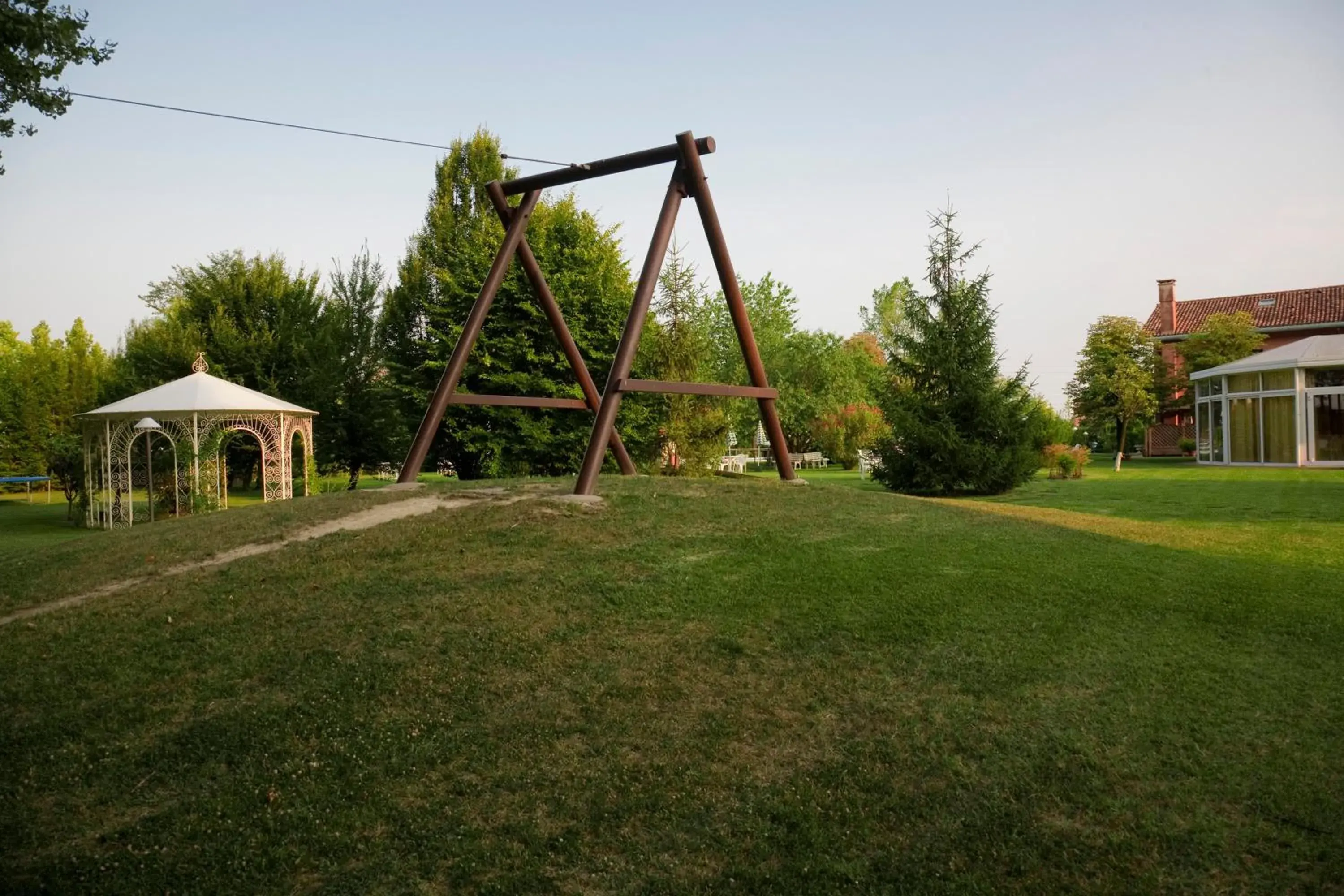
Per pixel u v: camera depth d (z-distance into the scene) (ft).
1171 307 163.43
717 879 11.68
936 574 23.09
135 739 15.55
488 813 13.14
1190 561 26.94
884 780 13.56
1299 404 96.68
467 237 100.12
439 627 19.03
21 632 20.45
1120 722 15.11
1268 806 12.74
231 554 25.81
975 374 67.67
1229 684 16.69
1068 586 22.59
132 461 77.87
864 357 165.99
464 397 37.24
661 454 68.44
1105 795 13.10
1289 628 19.88
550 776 13.92
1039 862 11.78
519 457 66.54
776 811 12.91
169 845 12.69
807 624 19.24
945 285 70.23
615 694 16.24
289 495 74.02
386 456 102.12
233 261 107.76
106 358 141.59
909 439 68.08
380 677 16.96
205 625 19.93
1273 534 36.58
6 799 13.97
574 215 84.23
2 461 123.44
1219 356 136.67
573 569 22.58
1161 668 17.38
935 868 11.69
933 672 16.99
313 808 13.41
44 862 12.40
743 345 36.47
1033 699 15.93
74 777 14.51
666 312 68.59
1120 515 45.32
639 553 23.93
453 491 32.73
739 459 107.34
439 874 11.95
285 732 15.37
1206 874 11.46
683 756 14.37
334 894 11.66
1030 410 68.18
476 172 113.29
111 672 17.94
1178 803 12.85
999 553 25.95
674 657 17.66
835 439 125.39
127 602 21.85
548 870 11.91
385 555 24.08
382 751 14.71
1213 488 64.59
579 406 40.55
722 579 22.02
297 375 101.35
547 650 17.97
